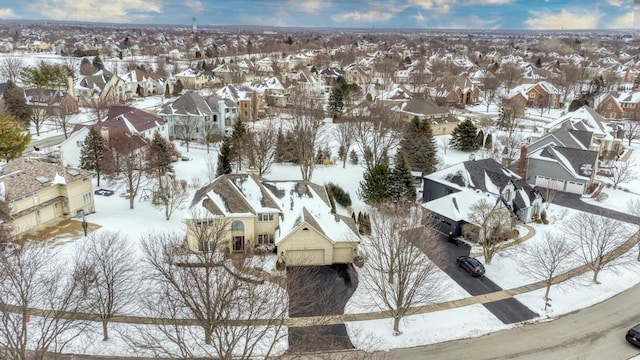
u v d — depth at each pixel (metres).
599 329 37.12
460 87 139.50
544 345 35.16
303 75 146.50
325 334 35.53
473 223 50.12
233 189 48.22
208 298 29.97
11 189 47.47
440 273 44.94
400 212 46.50
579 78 159.50
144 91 143.00
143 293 37.16
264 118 109.19
